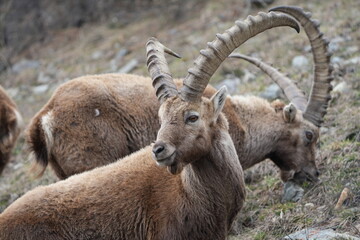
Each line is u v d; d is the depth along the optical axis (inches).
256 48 1822.1
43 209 836.6
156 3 2608.3
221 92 824.9
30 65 2453.2
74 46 2487.7
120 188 847.7
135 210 837.2
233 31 823.7
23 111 2028.8
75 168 1066.1
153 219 828.0
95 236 839.7
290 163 1158.3
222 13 2244.1
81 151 1062.4
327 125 1294.3
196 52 1943.9
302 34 1803.6
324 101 1158.3
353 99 1353.3
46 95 2110.0
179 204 820.6
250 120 1147.3
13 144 1384.1
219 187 830.5
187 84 797.2
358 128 1231.5
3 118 1366.9
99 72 2112.5
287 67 1632.6
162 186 837.8
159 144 754.8
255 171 1237.7
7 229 823.1
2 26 2714.1
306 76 1530.5
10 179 1542.8
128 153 1098.7
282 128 1152.8
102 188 851.4
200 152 795.4
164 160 757.9
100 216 838.5
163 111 794.2
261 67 1253.7
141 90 1119.6
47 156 1098.1
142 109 1103.0
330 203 987.9
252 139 1140.5
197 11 2400.3
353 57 1558.8
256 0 2133.4
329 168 1135.6
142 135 1100.5
